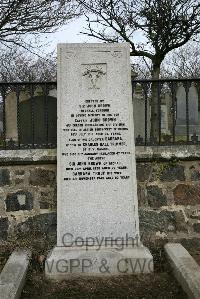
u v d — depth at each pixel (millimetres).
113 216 4547
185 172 5234
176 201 5195
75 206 4555
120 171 4633
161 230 5152
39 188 5145
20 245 4898
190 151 5215
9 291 3533
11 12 8750
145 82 5480
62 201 4562
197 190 5219
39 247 4922
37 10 9008
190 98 6410
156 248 4980
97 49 4781
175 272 4195
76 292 3928
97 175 4621
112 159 4645
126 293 3893
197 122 6363
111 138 4676
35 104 6469
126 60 4785
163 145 5285
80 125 4688
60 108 4711
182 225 5164
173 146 5262
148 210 5160
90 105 4711
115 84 4750
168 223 5160
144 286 4039
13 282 3701
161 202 5184
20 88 5430
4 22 8836
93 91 4734
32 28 9250
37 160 5090
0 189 5129
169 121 8250
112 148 4664
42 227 5102
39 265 4520
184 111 6453
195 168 5246
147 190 5188
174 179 5219
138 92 8008
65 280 4207
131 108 4727
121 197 4586
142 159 5168
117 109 4715
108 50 4785
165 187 5199
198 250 5098
